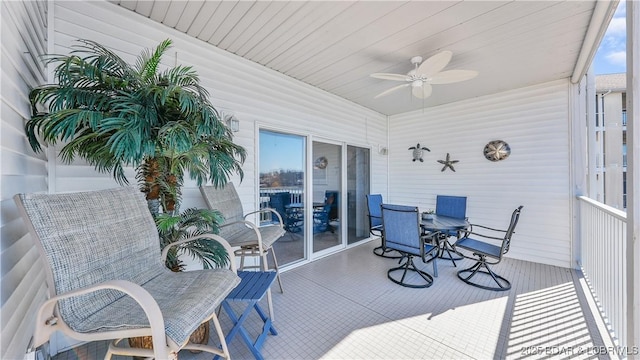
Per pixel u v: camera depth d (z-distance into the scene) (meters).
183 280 1.46
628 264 1.36
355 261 3.98
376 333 2.10
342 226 4.65
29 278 1.34
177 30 2.57
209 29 2.56
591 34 2.46
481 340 2.00
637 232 1.31
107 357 1.21
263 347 1.93
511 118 4.14
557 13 2.22
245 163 3.16
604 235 2.39
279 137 3.64
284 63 3.27
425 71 2.60
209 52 2.82
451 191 4.84
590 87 3.23
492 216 4.33
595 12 2.15
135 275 1.39
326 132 4.29
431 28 2.48
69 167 1.98
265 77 3.38
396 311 2.44
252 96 3.23
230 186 2.85
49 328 1.03
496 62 3.16
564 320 2.26
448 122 4.87
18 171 1.26
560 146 3.72
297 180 3.87
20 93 1.30
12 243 1.13
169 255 1.84
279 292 2.88
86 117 1.29
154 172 1.81
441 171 4.97
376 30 2.53
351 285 3.06
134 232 1.45
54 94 1.39
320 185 4.24
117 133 1.31
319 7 2.22
